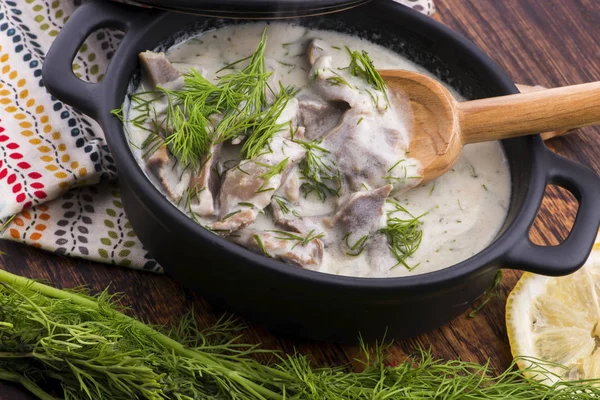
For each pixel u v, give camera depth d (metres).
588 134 0.68
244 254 0.51
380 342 0.57
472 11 0.73
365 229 0.55
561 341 0.59
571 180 0.57
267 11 0.55
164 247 0.55
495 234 0.58
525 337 0.59
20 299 0.53
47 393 0.54
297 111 0.58
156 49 0.60
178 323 0.58
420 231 0.57
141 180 0.52
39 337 0.51
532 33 0.72
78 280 0.59
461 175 0.59
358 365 0.58
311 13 0.56
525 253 0.54
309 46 0.61
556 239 0.64
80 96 0.54
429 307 0.55
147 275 0.59
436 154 0.57
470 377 0.54
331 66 0.61
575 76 0.71
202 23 0.61
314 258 0.54
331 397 0.51
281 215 0.56
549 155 0.57
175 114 0.56
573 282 0.60
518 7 0.73
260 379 0.53
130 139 0.56
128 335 0.53
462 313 0.59
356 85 0.59
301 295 0.53
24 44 0.64
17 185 0.59
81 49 0.65
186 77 0.58
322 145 0.57
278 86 0.60
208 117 0.57
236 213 0.54
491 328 0.60
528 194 0.56
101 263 0.60
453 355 0.59
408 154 0.57
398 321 0.55
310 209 0.57
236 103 0.57
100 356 0.50
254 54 0.58
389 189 0.55
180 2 0.55
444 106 0.57
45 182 0.60
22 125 0.62
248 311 0.55
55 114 0.62
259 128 0.56
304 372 0.53
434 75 0.63
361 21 0.62
